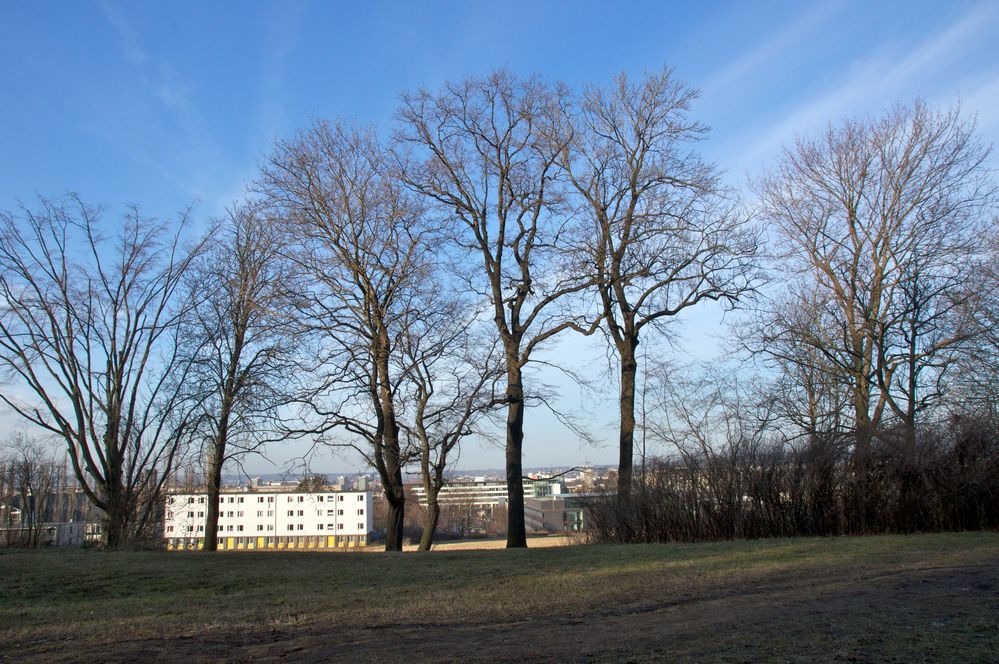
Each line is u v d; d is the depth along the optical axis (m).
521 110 23.27
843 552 13.16
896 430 18.75
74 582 11.55
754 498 18.72
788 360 24.67
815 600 8.52
